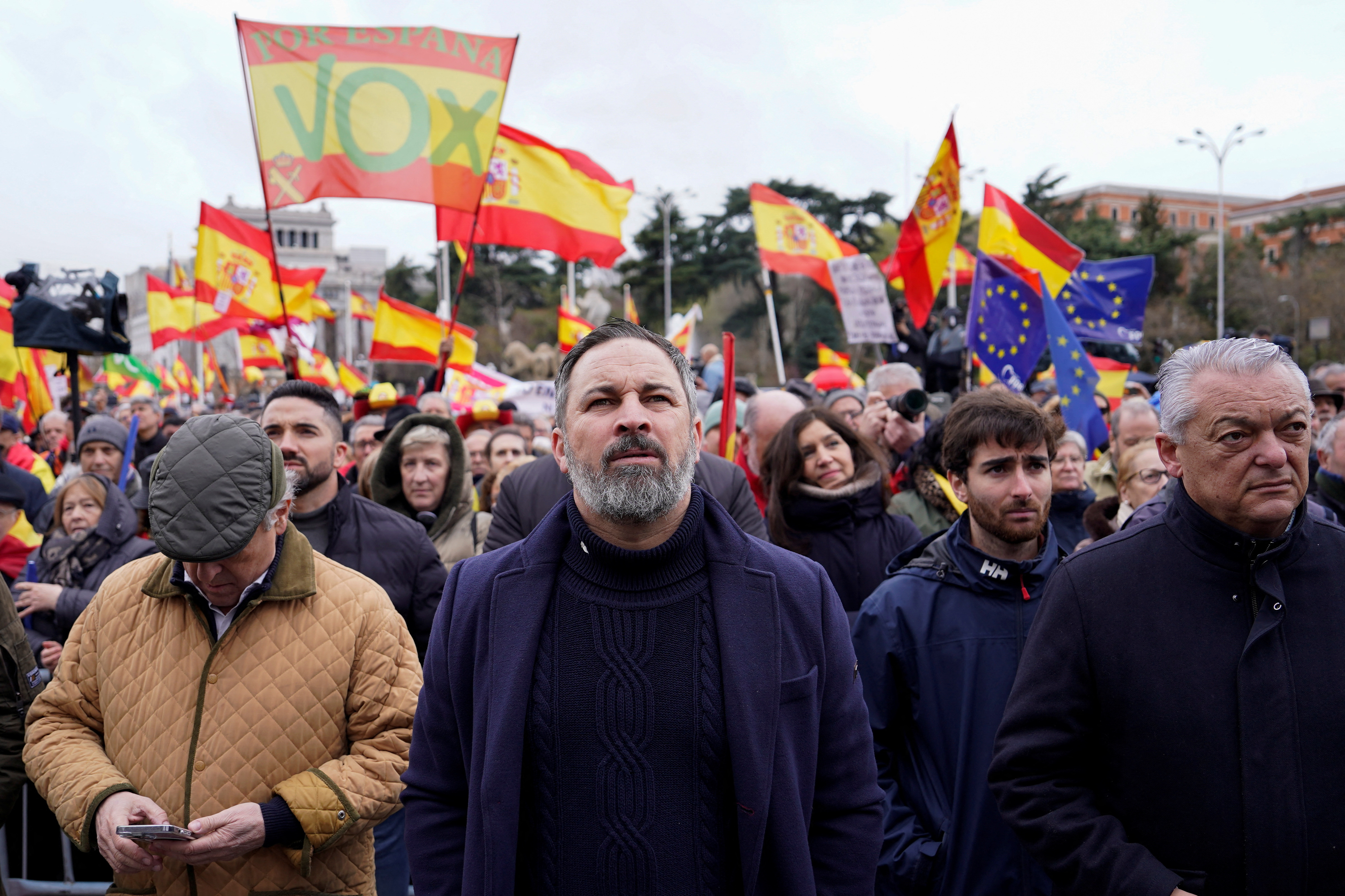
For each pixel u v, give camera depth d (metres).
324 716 2.33
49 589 3.75
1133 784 1.92
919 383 6.05
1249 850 1.80
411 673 2.46
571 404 1.83
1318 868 1.77
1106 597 1.99
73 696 2.43
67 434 8.72
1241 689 1.84
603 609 1.80
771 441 4.13
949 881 2.45
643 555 1.80
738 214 45.34
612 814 1.71
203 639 2.33
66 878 3.68
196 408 19.45
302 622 2.35
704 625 1.80
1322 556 1.91
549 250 8.15
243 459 2.22
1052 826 1.94
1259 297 41.81
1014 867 2.40
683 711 1.74
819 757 1.86
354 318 53.81
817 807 1.86
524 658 1.76
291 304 11.86
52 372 10.80
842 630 1.90
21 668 2.78
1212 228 85.81
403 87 5.55
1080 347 5.70
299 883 2.29
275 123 5.40
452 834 1.87
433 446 4.24
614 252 8.29
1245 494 1.85
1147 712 1.91
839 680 1.87
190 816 2.22
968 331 6.73
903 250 7.28
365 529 3.44
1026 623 2.56
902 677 2.62
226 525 2.15
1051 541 2.67
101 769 2.26
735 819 1.74
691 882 1.70
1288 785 1.79
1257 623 1.86
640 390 1.79
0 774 2.70
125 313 5.69
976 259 6.75
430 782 1.90
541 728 1.75
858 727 1.88
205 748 2.26
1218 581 1.91
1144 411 4.50
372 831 2.49
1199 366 1.93
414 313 11.40
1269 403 1.82
